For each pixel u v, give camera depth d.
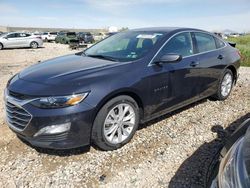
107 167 3.44
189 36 4.90
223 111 5.35
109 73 3.65
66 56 4.77
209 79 5.24
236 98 6.23
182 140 4.13
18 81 3.65
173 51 4.43
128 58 4.12
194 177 3.25
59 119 3.21
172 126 4.60
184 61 4.57
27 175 3.29
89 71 3.67
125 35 4.94
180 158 3.65
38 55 16.67
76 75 3.54
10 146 3.88
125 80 3.66
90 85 3.38
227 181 1.97
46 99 3.21
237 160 2.01
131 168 3.42
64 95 3.23
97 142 3.59
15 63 12.78
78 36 32.50
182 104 4.77
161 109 4.35
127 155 3.70
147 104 4.04
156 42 4.30
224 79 5.81
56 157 3.62
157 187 3.08
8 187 3.09
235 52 6.07
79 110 3.26
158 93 4.16
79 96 3.27
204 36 5.27
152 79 4.00
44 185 3.12
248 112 5.34
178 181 3.18
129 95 3.83
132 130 3.94
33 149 3.80
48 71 3.79
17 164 3.49
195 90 4.93
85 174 3.30
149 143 4.02
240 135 2.51
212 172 2.45
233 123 4.80
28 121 3.29
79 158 3.61
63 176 3.27
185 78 4.59
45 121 3.21
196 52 4.93
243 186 1.77
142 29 5.10
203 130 4.48
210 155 3.72
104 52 4.55
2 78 8.48
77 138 3.35
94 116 3.42
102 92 3.41
